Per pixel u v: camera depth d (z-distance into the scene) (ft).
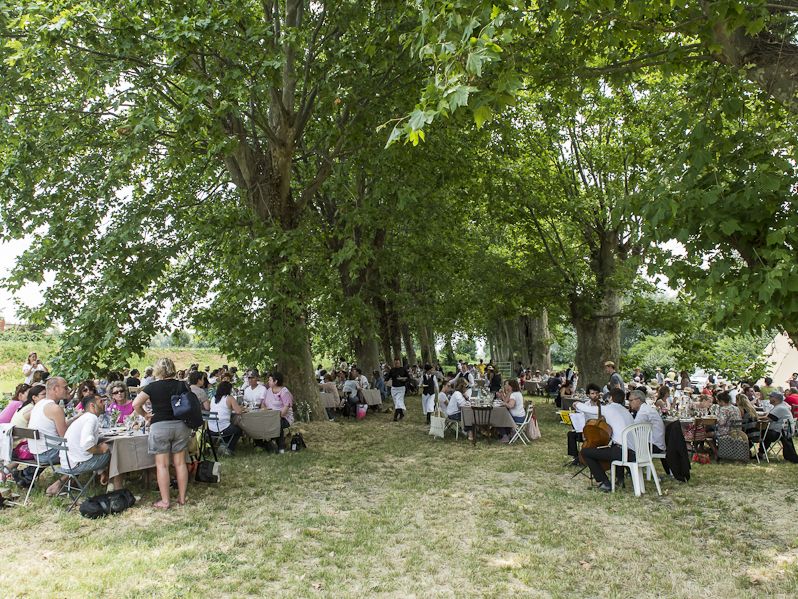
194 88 33.27
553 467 34.09
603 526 22.44
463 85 15.11
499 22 15.10
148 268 39.68
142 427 27.73
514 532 21.75
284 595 15.88
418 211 55.26
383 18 36.55
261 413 37.50
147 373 46.55
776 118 24.31
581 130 61.26
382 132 40.42
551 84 30.96
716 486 29.17
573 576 17.37
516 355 114.73
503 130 48.96
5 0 32.17
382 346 88.53
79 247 39.47
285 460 35.40
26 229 40.73
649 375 87.04
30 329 49.55
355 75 37.47
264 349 39.60
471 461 36.14
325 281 56.34
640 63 27.73
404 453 38.88
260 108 42.50
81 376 36.47
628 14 23.40
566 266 62.08
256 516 23.38
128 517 22.90
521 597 15.92
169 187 47.24
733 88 24.34
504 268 62.95
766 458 36.83
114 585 16.21
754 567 18.03
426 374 72.02
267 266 40.45
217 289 45.62
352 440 44.42
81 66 33.86
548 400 79.87
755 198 16.96
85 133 40.16
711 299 18.43
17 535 20.61
